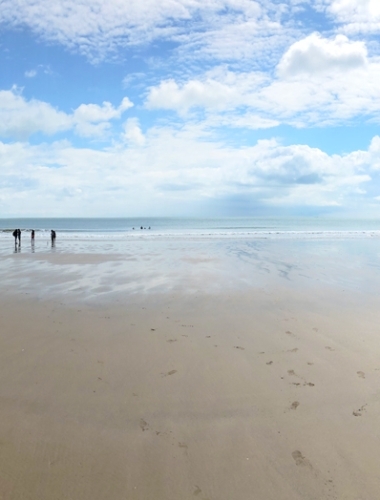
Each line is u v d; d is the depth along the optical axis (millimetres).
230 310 7914
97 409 3895
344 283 11125
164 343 5855
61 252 21125
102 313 7598
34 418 3723
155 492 2779
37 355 5316
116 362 5094
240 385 4441
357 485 2854
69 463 3080
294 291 9891
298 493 2773
